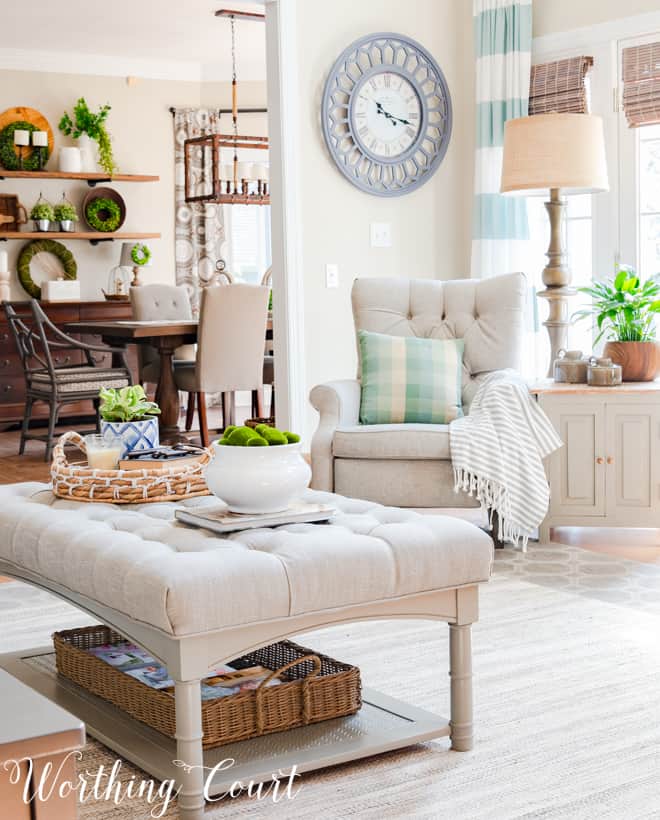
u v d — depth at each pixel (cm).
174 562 193
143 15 718
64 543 220
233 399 679
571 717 244
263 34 782
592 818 196
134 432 284
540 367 548
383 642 301
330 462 396
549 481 413
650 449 407
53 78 838
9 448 696
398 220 533
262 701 223
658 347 428
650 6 488
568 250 538
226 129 906
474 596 226
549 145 428
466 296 445
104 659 248
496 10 526
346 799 206
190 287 906
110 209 860
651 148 503
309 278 507
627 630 307
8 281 801
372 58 517
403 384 417
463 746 228
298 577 199
